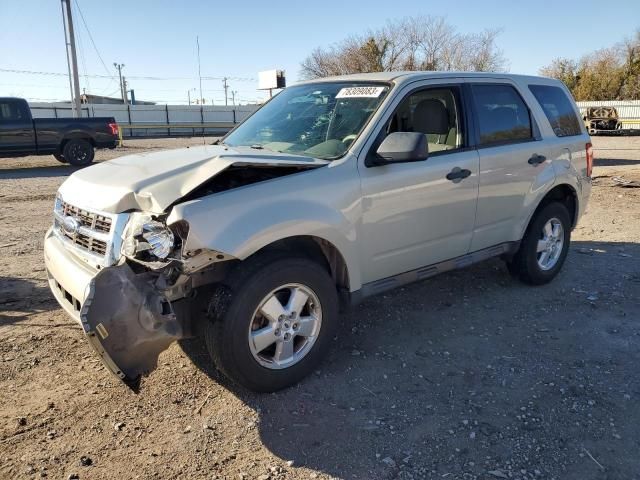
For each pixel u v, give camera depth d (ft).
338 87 14.66
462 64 129.18
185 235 9.80
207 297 11.16
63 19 86.99
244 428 10.36
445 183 13.92
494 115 15.71
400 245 13.37
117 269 9.45
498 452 9.70
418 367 12.71
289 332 11.44
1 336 13.89
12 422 10.40
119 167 12.02
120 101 218.38
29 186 41.52
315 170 11.73
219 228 10.00
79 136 55.67
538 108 17.22
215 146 14.14
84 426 10.34
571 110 18.92
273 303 11.05
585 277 18.95
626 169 50.06
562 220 17.99
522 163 16.10
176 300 10.52
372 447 9.84
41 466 9.21
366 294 12.98
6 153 52.19
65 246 11.89
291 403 11.19
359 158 12.36
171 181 10.39
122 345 9.41
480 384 11.97
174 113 150.61
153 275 9.87
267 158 11.07
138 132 138.00
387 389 11.76
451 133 14.73
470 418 10.71
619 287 17.93
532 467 9.33
